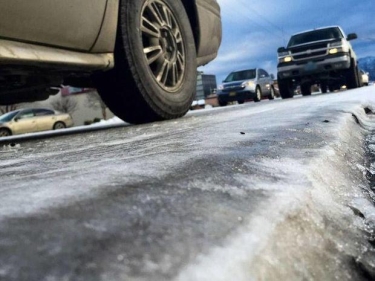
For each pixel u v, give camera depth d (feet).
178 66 10.25
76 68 7.55
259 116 7.23
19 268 1.18
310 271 1.50
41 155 4.88
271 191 1.95
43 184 2.41
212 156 3.00
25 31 6.27
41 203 1.87
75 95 113.80
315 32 28.94
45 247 1.32
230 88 43.45
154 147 4.06
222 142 3.81
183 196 1.86
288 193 1.91
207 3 11.55
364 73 49.16
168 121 9.38
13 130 43.52
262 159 2.84
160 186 2.08
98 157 3.82
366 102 9.51
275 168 2.53
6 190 2.33
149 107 9.23
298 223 1.70
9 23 5.92
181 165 2.69
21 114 44.62
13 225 1.55
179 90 10.18
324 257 1.64
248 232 1.41
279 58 28.30
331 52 26.53
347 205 2.38
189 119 9.39
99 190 2.06
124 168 2.74
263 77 46.93
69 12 6.78
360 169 3.62
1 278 1.13
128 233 1.40
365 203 2.50
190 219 1.54
